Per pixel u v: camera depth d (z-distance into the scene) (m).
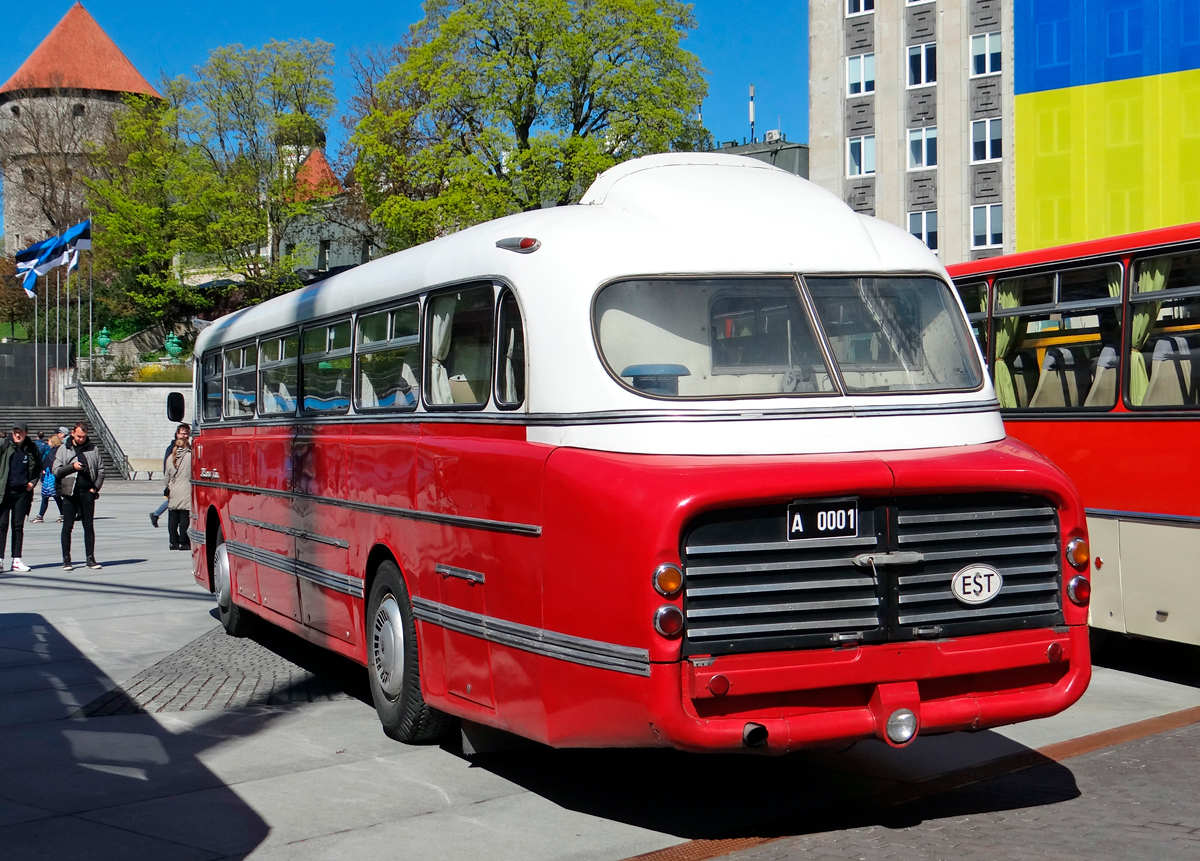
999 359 10.52
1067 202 39.00
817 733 5.30
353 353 8.34
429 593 6.82
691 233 6.11
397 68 40.19
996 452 5.88
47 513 31.52
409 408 7.34
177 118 53.97
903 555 5.44
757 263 6.07
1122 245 9.36
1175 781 6.42
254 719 8.18
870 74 48.94
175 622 12.52
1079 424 9.63
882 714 5.38
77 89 72.56
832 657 5.32
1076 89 38.62
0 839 5.70
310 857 5.43
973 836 5.53
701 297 5.93
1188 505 8.76
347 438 8.30
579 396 5.75
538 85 38.66
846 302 6.14
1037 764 6.82
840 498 5.38
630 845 5.53
